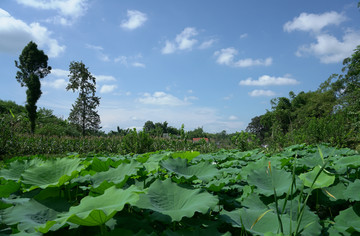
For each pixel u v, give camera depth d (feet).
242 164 10.44
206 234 4.00
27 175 5.93
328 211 6.63
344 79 76.07
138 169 6.44
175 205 4.67
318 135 26.78
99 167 8.36
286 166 9.09
